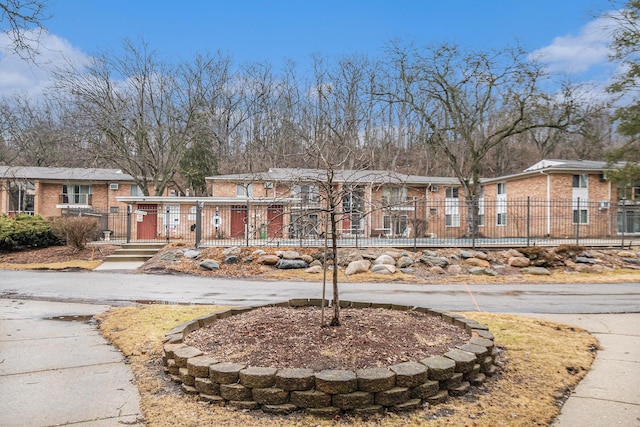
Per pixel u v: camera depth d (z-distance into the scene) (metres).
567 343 5.14
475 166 22.67
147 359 4.49
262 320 4.80
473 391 3.60
